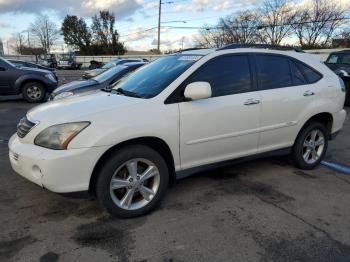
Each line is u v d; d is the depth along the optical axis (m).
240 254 3.14
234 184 4.71
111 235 3.42
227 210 3.96
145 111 3.67
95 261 3.03
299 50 5.21
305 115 4.95
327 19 49.44
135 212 3.73
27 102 12.55
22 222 3.65
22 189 4.44
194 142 4.00
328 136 5.46
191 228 3.56
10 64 12.18
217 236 3.42
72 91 8.19
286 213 3.90
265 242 3.33
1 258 3.05
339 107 5.39
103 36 80.50
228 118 4.20
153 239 3.36
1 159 5.61
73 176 3.37
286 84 4.80
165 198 4.26
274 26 49.78
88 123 3.41
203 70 4.12
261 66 4.61
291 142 4.99
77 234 3.43
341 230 3.55
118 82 4.85
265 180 4.86
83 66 65.44
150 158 3.72
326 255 3.13
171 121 3.79
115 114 3.54
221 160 4.33
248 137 4.45
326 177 5.03
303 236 3.43
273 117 4.62
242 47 4.57
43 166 3.33
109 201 3.57
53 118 3.51
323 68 5.33
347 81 11.69
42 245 3.25
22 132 3.70
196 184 4.69
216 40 55.31
